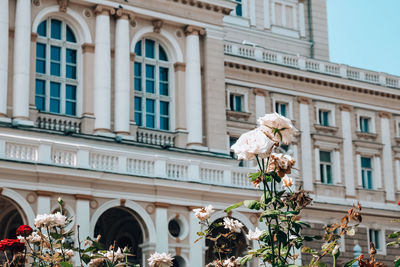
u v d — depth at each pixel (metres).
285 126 9.31
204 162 33.62
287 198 10.41
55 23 35.91
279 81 46.94
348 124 49.19
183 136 37.62
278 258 10.27
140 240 35.00
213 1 39.72
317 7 55.06
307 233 44.47
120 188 31.08
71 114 35.47
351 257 45.47
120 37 36.44
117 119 35.53
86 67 35.69
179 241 32.12
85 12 36.25
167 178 31.97
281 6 53.78
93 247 13.88
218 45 39.91
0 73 32.75
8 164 28.33
